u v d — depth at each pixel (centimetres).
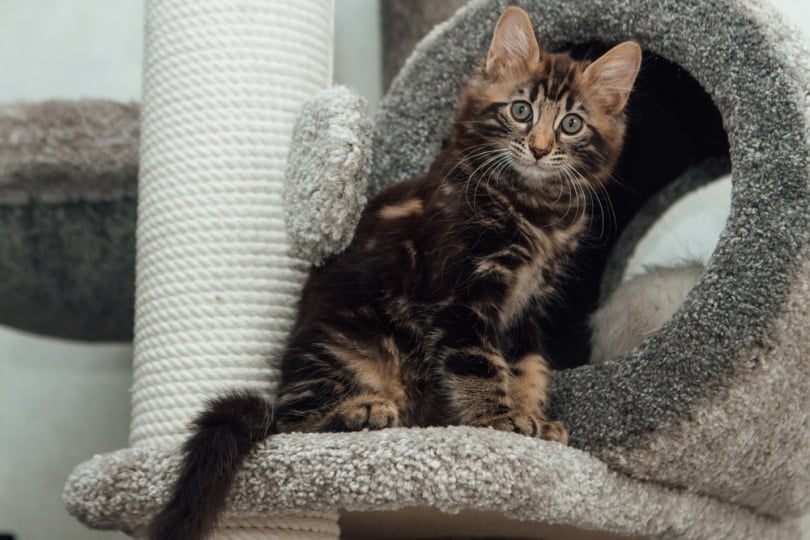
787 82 77
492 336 83
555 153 85
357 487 73
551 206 86
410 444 73
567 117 86
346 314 84
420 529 92
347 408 80
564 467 75
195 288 90
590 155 87
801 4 116
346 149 80
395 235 85
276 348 90
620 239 104
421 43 94
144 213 93
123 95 133
